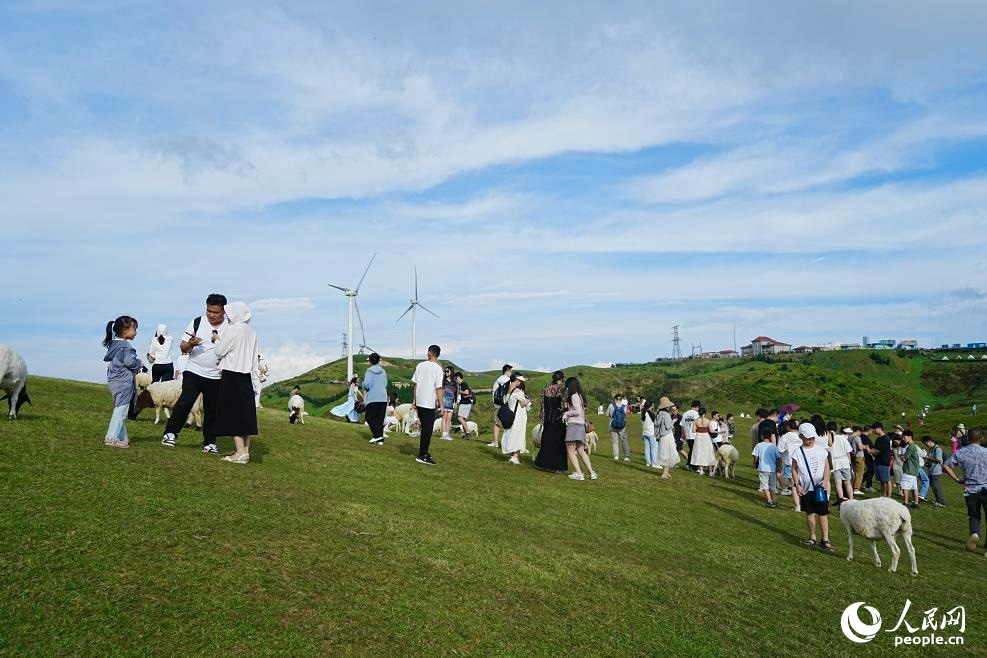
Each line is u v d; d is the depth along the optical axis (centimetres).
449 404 2353
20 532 723
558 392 1903
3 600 600
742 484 2339
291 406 2177
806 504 1421
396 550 904
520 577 905
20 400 1294
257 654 603
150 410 1834
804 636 882
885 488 2391
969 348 17200
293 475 1212
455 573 870
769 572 1152
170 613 636
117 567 694
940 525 1958
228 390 1195
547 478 1736
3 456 959
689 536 1321
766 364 13412
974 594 1180
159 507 866
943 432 6438
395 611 731
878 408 9950
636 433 4656
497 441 2312
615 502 1534
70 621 594
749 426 5909
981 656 900
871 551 1434
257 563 766
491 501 1322
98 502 845
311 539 873
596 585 937
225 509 910
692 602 941
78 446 1091
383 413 1884
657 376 13950
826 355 15950
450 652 675
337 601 723
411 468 1538
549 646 730
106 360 1152
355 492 1173
